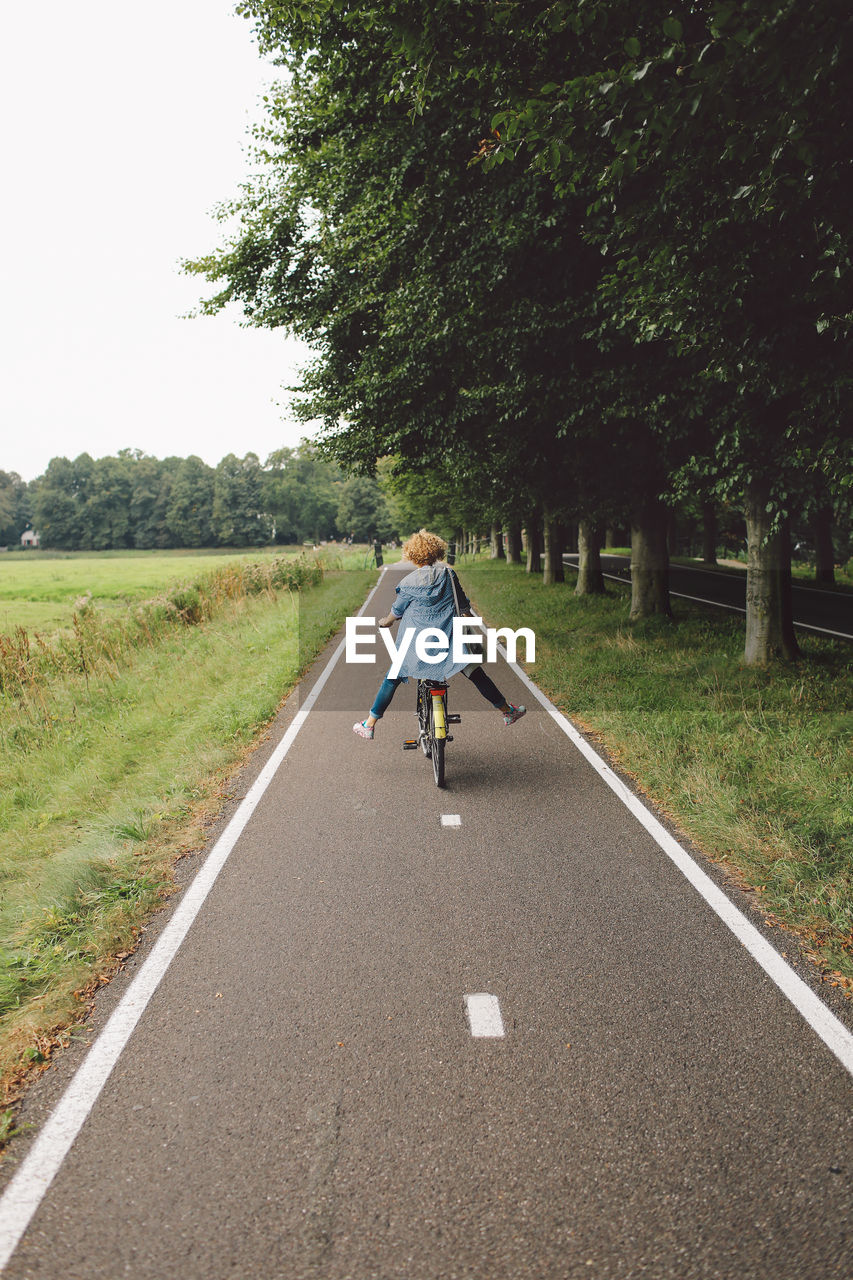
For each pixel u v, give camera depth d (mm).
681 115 4297
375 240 12789
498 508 23891
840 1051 3037
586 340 10695
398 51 5387
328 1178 2445
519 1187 2398
